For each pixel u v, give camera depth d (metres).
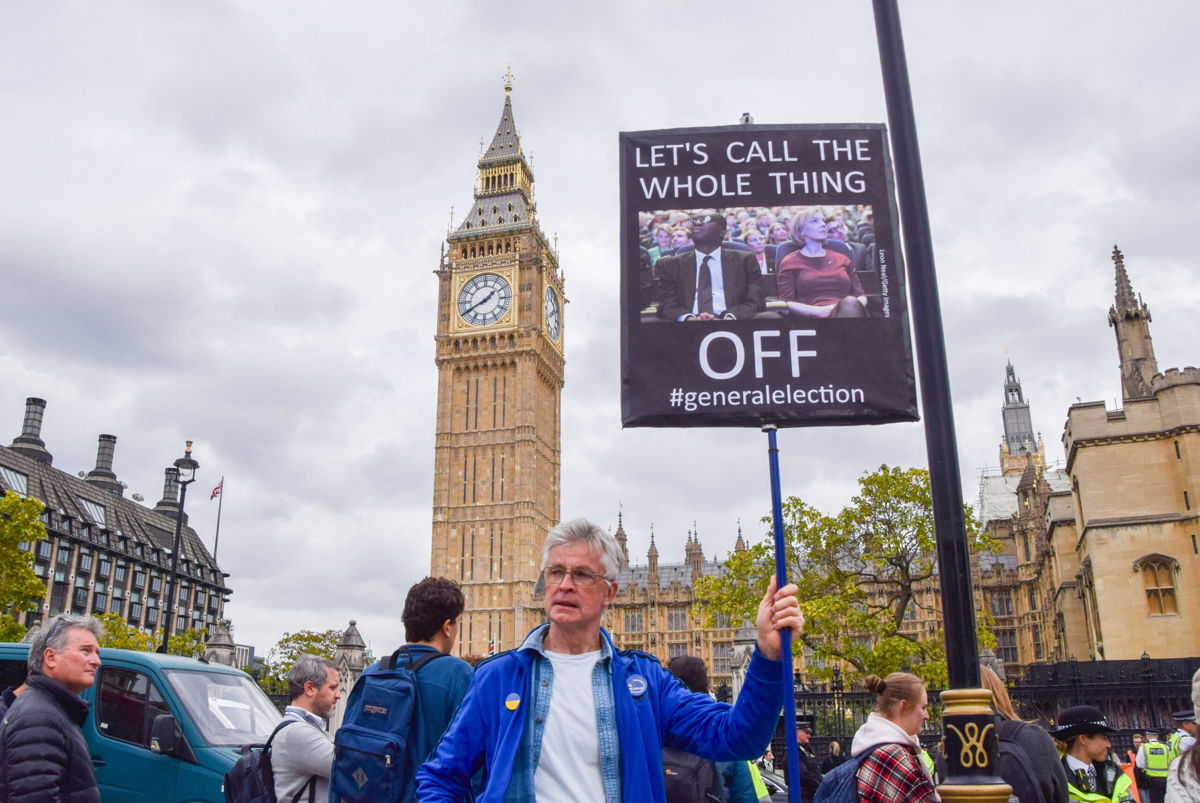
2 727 6.85
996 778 5.73
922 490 38.88
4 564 39.16
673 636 113.62
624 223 6.97
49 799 6.53
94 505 115.44
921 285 6.68
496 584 111.06
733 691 37.31
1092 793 9.43
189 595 133.00
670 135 7.15
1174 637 44.81
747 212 6.96
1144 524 46.50
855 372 6.63
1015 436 145.62
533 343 118.12
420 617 7.85
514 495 113.62
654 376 6.62
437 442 117.50
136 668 13.25
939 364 6.53
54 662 7.21
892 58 7.24
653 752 5.04
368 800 6.78
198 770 12.26
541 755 4.98
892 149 7.05
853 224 6.98
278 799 8.08
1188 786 6.32
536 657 5.29
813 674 43.78
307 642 75.44
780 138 7.14
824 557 40.97
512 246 122.38
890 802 6.58
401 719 7.02
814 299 6.78
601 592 5.39
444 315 122.38
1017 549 100.44
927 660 37.12
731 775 8.80
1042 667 41.50
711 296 6.76
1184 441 46.25
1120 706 33.19
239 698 13.92
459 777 5.17
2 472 98.06
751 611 41.53
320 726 8.63
